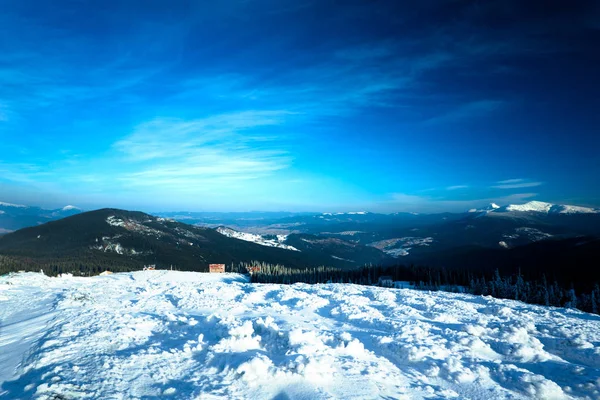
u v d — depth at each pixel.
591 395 9.62
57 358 12.24
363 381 10.03
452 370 10.78
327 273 92.75
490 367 11.28
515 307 24.30
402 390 9.73
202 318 18.23
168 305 24.47
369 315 18.95
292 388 9.62
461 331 15.60
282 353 12.07
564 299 58.28
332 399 8.97
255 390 9.64
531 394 9.58
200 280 72.06
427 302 23.97
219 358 11.66
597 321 20.52
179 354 12.70
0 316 22.12
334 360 11.48
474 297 29.83
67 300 24.66
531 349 12.96
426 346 12.87
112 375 10.66
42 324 18.19
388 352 12.82
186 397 9.19
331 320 18.72
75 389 9.66
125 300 27.00
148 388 9.89
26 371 11.56
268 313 20.53
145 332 16.12
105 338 14.64
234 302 24.39
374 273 86.94
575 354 13.06
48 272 84.25
